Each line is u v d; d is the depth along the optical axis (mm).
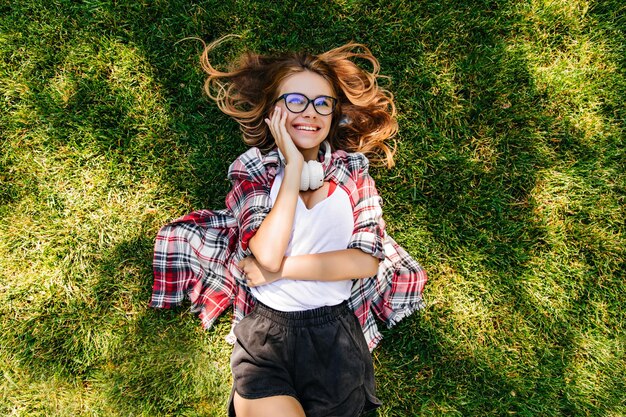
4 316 2129
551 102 2246
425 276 2086
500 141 2234
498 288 2229
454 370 2188
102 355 2131
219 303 2098
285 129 1729
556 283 2242
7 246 2154
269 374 1737
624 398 2180
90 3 2158
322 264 1730
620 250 2236
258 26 2188
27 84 2160
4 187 2158
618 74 2254
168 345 2150
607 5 2242
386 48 2213
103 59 2172
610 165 2252
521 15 2230
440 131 2236
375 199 1877
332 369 1777
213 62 2191
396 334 2199
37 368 2111
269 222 1676
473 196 2240
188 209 2201
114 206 2186
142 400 2115
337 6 2197
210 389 2133
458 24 2225
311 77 1803
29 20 2164
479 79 2230
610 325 2234
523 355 2205
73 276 2156
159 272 2055
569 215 2262
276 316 1778
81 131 2176
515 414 2168
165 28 2172
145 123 2176
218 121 2188
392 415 2164
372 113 2088
